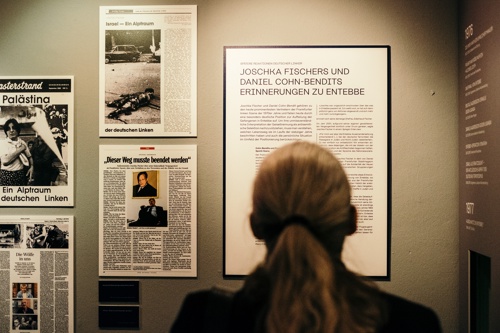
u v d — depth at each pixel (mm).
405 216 1652
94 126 1702
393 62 1668
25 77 1711
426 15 1671
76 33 1712
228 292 725
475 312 1525
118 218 1687
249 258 1660
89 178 1700
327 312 566
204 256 1674
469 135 1539
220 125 1685
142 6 1697
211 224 1677
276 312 576
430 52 1666
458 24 1655
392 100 1665
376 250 1647
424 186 1654
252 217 693
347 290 613
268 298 633
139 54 1693
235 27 1690
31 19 1733
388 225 1649
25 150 1705
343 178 660
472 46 1512
